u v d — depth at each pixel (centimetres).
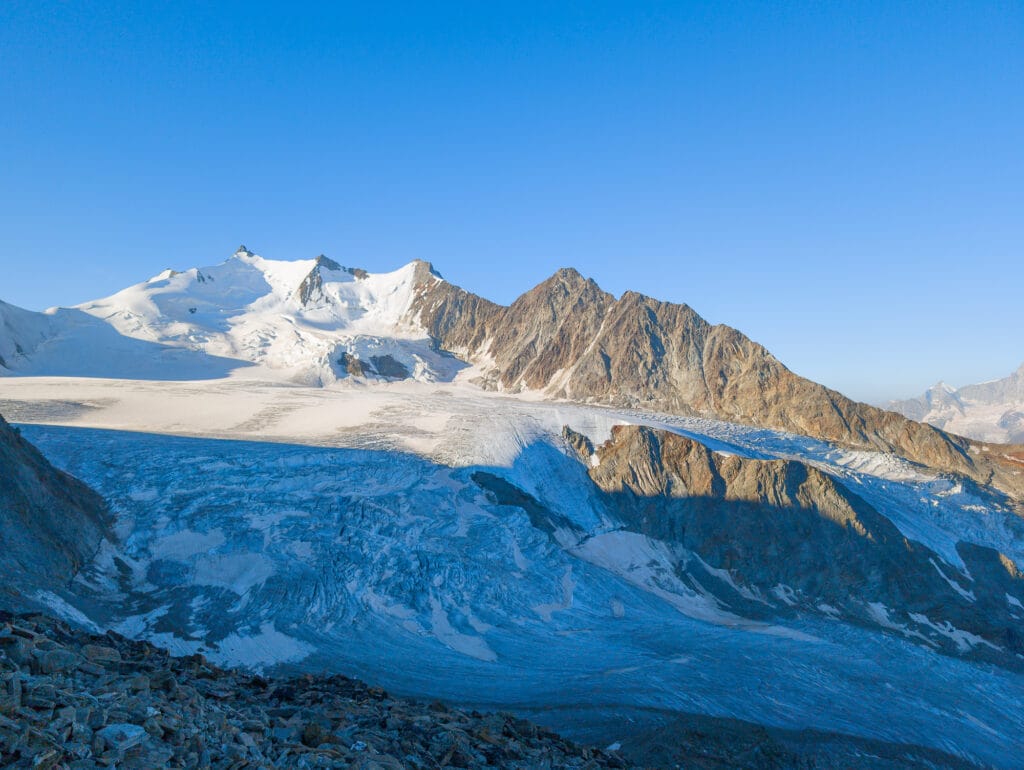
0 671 1253
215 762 1238
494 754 1752
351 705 1933
